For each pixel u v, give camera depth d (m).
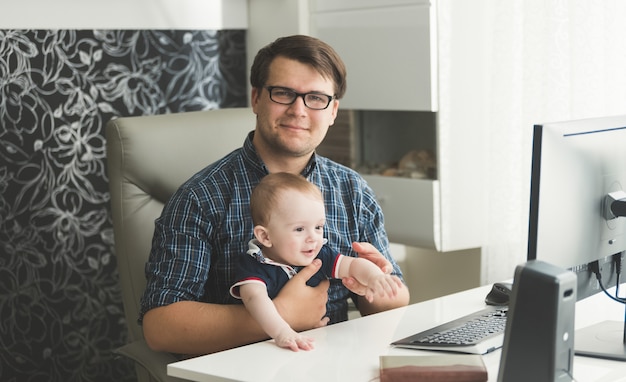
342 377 1.49
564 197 1.55
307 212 1.81
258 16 3.38
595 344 1.61
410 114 3.28
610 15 2.54
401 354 1.60
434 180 2.94
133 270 2.13
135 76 3.12
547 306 1.28
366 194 2.13
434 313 1.89
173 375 1.57
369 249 1.93
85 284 3.05
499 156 2.80
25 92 2.85
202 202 1.93
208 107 3.34
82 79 2.98
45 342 2.97
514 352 1.31
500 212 2.82
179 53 3.23
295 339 1.65
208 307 1.82
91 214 3.04
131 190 2.17
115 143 2.16
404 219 3.04
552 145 1.51
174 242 1.90
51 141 2.93
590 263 1.65
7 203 2.84
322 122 1.95
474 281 3.15
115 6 3.04
